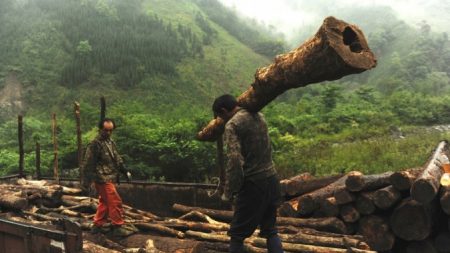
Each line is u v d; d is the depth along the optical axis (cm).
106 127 579
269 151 397
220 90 6147
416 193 471
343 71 303
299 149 1678
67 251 341
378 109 3066
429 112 3020
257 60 7862
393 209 514
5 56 5744
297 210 607
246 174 383
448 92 5809
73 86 5234
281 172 1264
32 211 719
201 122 1382
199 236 557
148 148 1280
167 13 8462
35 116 4594
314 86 5081
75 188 922
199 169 1246
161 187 799
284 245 490
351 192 538
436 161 566
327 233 531
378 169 1116
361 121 2606
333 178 655
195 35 7519
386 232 509
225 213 654
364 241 500
